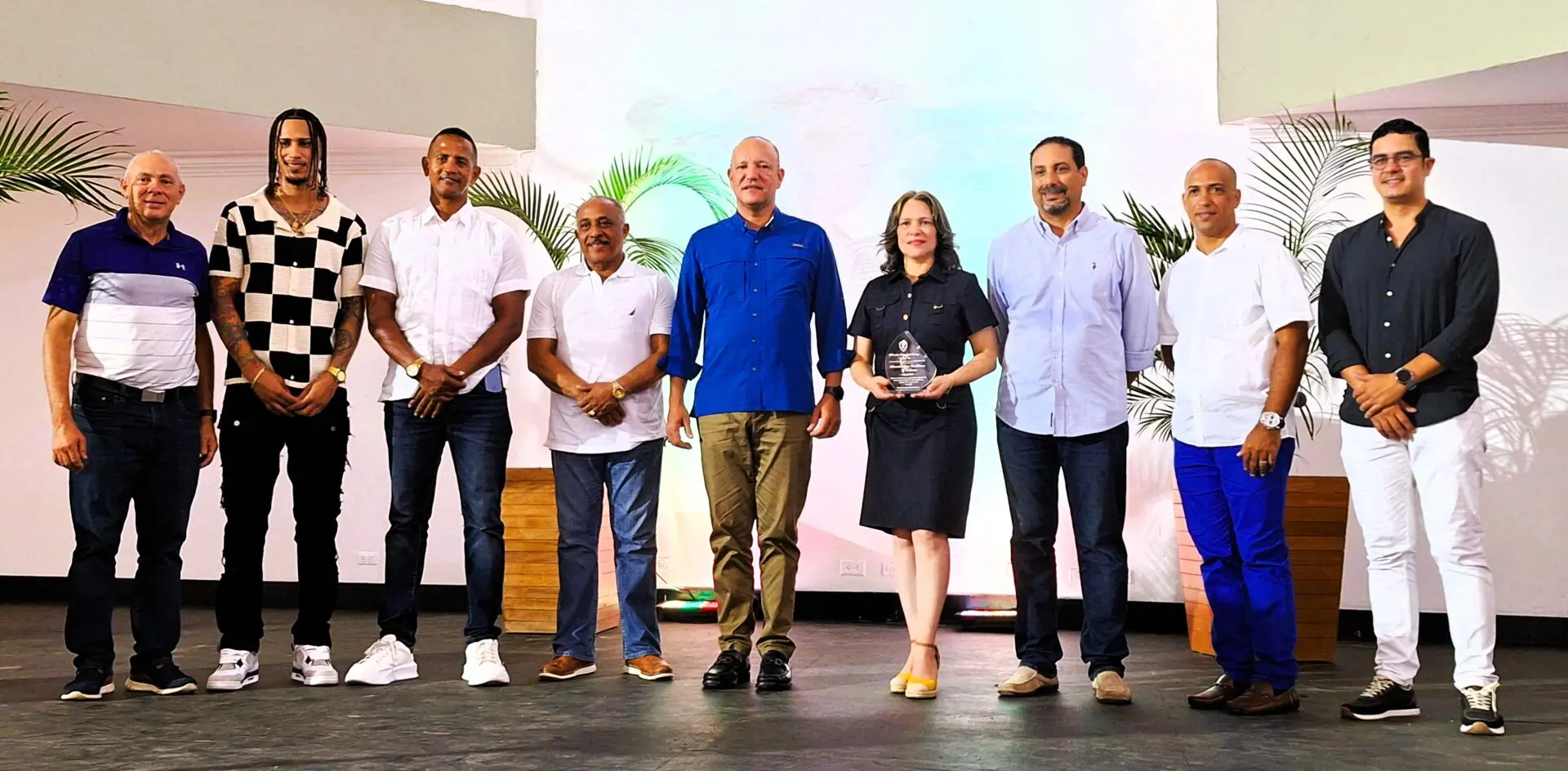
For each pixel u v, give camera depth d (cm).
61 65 561
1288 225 596
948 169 638
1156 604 602
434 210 431
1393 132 364
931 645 395
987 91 636
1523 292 574
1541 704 394
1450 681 436
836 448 641
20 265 706
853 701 384
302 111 417
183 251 402
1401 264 364
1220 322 382
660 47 668
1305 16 566
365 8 632
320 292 414
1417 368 353
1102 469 389
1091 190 625
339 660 479
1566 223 571
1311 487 497
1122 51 623
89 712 363
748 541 418
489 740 325
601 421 426
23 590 700
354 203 688
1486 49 494
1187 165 614
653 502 435
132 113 602
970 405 399
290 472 413
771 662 408
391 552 422
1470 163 581
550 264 673
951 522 391
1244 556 376
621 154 670
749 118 657
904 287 405
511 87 672
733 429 411
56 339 385
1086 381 388
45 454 702
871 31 647
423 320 422
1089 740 326
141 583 397
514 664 466
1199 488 386
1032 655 400
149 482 396
